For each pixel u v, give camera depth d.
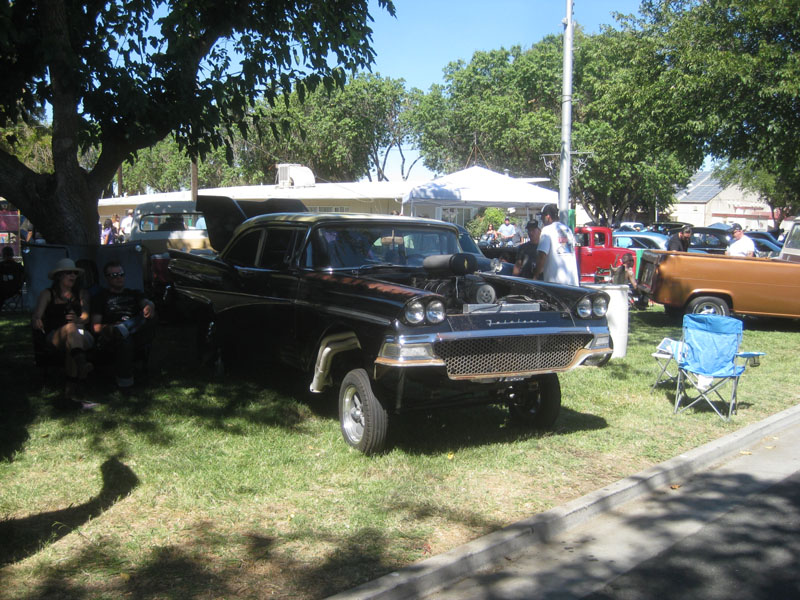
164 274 10.63
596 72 38.84
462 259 5.39
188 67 7.92
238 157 44.44
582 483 4.71
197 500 4.25
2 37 6.60
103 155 8.28
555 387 5.63
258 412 6.05
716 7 12.57
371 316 4.84
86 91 7.72
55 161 7.69
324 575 3.39
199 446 5.18
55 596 3.15
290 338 5.83
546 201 16.45
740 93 11.84
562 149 12.85
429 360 4.68
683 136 13.02
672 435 5.82
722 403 6.86
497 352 5.02
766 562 3.75
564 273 8.00
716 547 3.95
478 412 6.36
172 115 8.07
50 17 7.15
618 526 4.26
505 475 4.82
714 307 11.23
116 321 6.65
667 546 3.97
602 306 5.44
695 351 6.34
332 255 5.84
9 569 3.39
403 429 5.75
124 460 4.86
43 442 5.17
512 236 22.14
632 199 42.00
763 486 4.93
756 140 12.28
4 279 11.37
